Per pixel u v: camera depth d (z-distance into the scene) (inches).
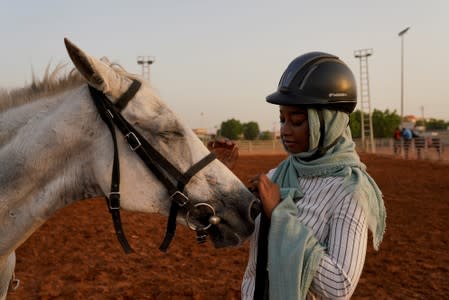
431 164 954.1
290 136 87.0
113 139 95.7
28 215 99.1
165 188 97.3
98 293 222.7
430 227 362.0
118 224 97.0
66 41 87.8
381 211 82.9
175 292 223.0
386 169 848.3
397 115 2832.2
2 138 100.5
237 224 99.0
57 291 224.1
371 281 239.9
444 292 224.1
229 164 118.2
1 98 105.0
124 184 97.7
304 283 75.4
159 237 342.0
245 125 3816.4
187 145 98.0
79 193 101.2
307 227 78.5
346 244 76.4
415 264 267.6
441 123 4084.6
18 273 254.4
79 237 339.9
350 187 79.4
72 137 97.0
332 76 83.0
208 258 287.7
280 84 88.7
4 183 97.3
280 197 84.4
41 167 97.3
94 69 91.1
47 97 102.4
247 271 94.3
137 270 262.4
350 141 87.0
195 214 98.4
